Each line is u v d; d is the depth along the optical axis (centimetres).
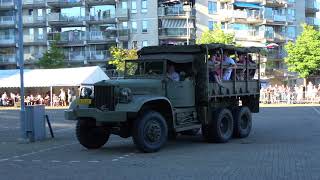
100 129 1400
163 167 1080
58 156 1298
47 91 5584
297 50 6681
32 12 7944
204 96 1505
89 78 5109
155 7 7462
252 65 1811
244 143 1540
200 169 1046
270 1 8250
